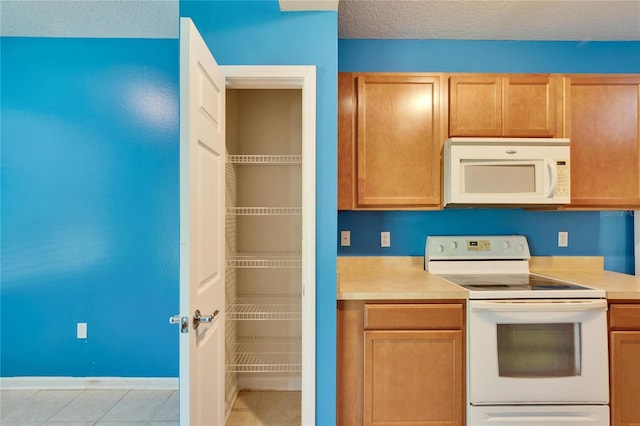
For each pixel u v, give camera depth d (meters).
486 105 2.01
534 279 2.03
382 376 1.70
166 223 2.44
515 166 1.95
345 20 2.10
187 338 1.20
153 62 2.42
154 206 2.44
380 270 2.33
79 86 2.40
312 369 1.69
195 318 1.25
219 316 1.58
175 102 2.43
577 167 2.04
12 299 2.40
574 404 1.66
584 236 2.36
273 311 2.39
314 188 1.69
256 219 2.39
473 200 1.93
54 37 2.39
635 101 2.05
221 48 1.69
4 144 2.38
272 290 2.40
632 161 2.05
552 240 2.36
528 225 2.36
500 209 2.36
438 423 1.70
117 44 2.41
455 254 2.27
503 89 2.02
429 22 2.12
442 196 2.04
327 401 1.71
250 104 2.40
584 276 2.13
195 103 1.26
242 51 1.69
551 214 2.36
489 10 1.99
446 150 1.99
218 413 1.57
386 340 1.70
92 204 2.42
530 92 2.02
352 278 2.06
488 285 1.85
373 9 1.98
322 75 1.70
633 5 1.94
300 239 2.40
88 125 2.41
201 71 1.33
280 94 2.40
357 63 2.34
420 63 2.34
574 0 1.89
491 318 1.66
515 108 2.02
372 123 2.04
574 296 1.69
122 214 2.43
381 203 2.03
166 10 2.08
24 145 2.39
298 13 1.70
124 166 2.43
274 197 2.40
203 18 1.69
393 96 2.04
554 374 1.67
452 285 1.84
